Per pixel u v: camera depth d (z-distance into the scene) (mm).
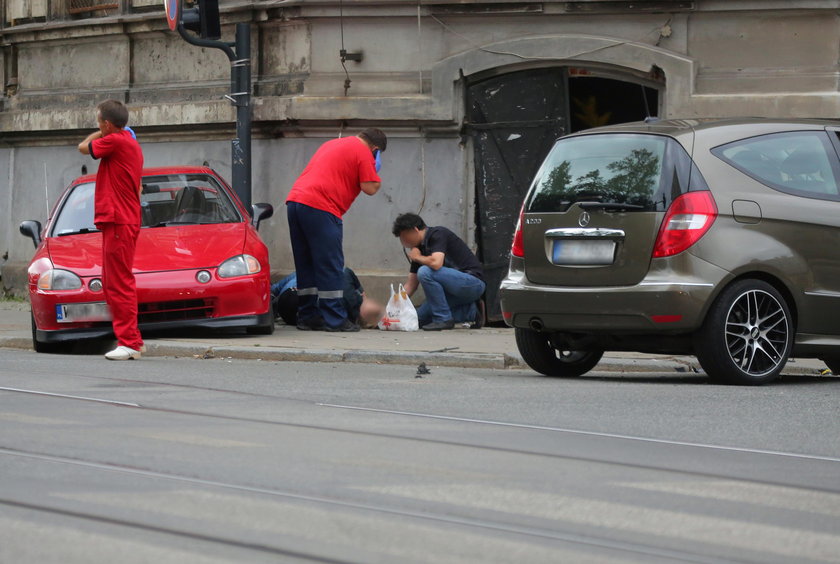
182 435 12312
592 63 28250
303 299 25375
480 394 15805
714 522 9047
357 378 17781
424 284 25625
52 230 24156
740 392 16125
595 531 8734
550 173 18094
